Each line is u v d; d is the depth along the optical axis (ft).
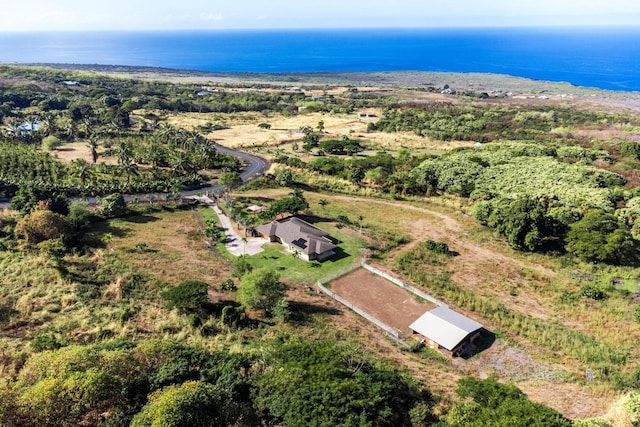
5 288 190.19
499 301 212.84
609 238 246.27
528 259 254.27
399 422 125.08
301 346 143.13
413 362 165.27
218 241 267.18
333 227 291.38
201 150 428.56
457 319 185.47
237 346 159.43
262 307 193.88
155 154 406.82
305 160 464.65
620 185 371.97
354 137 588.91
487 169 387.75
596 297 213.66
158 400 111.65
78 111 620.08
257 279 190.39
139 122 615.57
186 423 107.24
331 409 113.50
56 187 326.44
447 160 410.52
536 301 213.87
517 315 199.52
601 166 432.25
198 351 142.10
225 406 116.78
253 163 450.30
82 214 272.92
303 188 375.25
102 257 230.48
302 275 230.89
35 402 108.37
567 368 166.09
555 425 107.96
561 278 234.38
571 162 438.81
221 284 210.79
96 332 162.20
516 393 125.49
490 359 170.81
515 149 462.19
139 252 242.17
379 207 335.88
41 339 147.95
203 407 112.78
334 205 336.08
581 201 313.73
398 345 176.45
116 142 484.74
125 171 375.86
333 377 125.80
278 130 628.69
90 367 122.42
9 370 135.23
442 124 643.04
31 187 311.88
